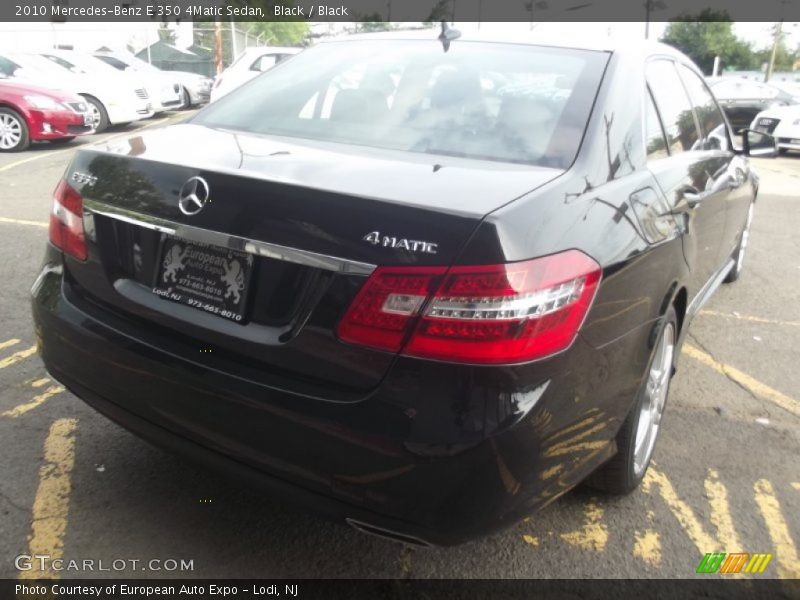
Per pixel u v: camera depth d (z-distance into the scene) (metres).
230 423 2.12
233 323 2.16
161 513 2.73
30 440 3.17
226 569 2.47
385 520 1.99
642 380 2.55
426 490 1.91
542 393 1.93
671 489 3.08
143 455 3.10
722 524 2.87
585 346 2.06
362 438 1.93
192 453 2.28
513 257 1.88
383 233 1.92
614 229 2.24
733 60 61.00
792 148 15.40
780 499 3.06
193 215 2.18
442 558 2.59
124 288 2.41
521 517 2.04
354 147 2.52
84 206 2.49
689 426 3.64
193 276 2.26
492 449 1.88
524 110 2.62
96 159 2.53
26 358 3.96
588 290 2.03
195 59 25.67
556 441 2.02
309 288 2.02
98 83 14.30
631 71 2.91
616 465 2.74
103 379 2.40
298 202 2.03
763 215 9.14
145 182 2.32
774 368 4.43
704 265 3.65
